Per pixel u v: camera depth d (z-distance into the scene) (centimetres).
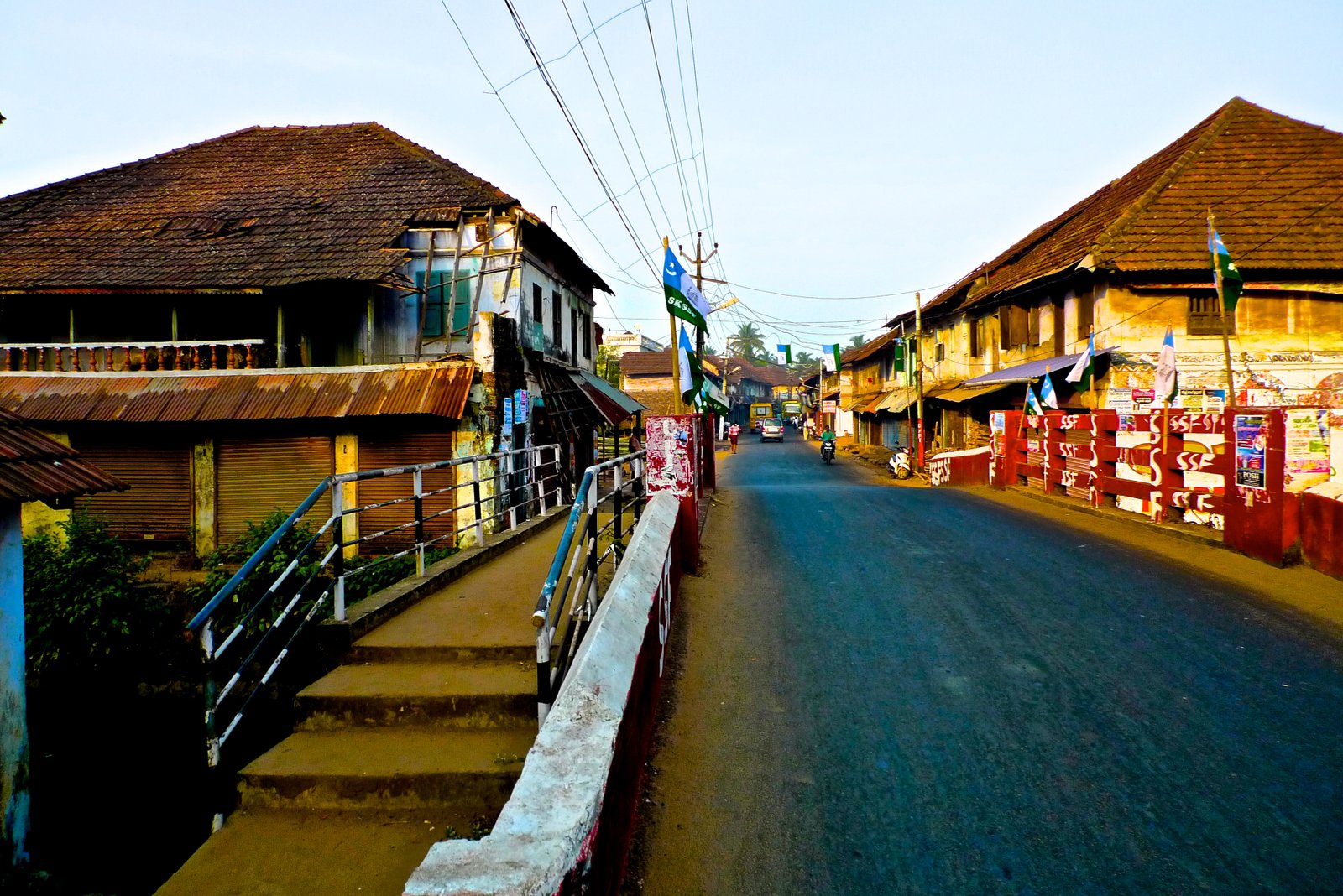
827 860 338
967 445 2425
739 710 488
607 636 381
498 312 1574
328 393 1304
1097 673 530
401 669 495
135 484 1352
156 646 844
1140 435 1105
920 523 1152
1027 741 439
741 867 334
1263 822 354
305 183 1816
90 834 614
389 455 1333
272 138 2095
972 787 394
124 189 1855
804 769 415
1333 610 647
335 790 392
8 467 541
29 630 816
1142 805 372
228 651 716
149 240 1592
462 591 663
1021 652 574
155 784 700
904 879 325
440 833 371
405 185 1752
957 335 2727
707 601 720
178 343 1387
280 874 340
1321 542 760
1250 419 843
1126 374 1612
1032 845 345
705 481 1498
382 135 2038
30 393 1348
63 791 674
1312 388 1594
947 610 681
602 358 4688
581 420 2039
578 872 230
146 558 1145
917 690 513
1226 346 1134
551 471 1709
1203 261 1572
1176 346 1619
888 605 702
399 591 609
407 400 1259
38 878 516
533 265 1752
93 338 1537
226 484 1348
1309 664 536
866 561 881
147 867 575
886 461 3108
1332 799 371
